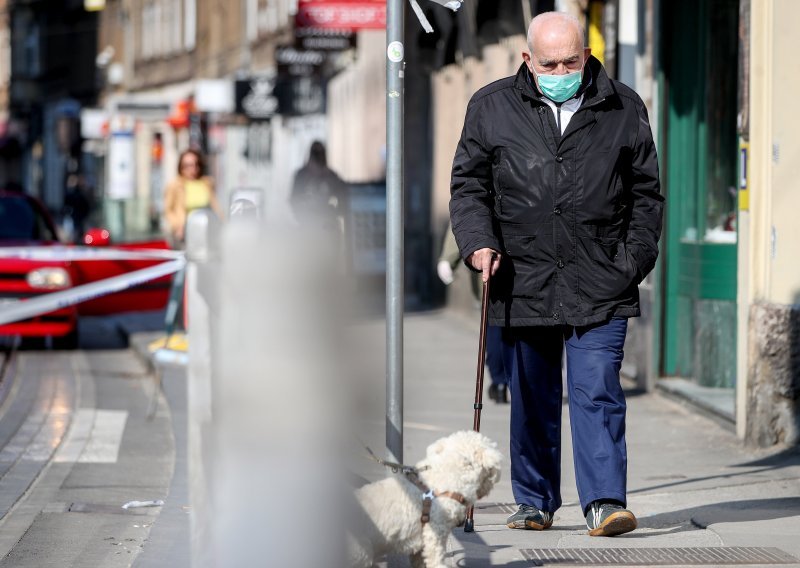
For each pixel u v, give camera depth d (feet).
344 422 40.63
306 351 38.81
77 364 76.79
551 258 32.65
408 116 126.93
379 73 151.33
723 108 57.16
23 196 91.71
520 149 32.58
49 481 44.06
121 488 43.04
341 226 83.30
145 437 52.34
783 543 33.12
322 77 180.14
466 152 33.42
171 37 269.44
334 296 70.18
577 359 33.17
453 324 97.40
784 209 46.14
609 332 33.01
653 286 61.26
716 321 57.98
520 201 32.71
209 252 24.70
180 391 63.72
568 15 32.19
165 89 274.16
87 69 321.73
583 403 33.06
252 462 25.76
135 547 35.22
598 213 32.45
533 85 32.63
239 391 25.52
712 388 58.18
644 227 32.94
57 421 55.98
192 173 89.76
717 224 58.23
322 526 25.99
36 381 69.15
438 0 30.86
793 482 41.22
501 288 33.17
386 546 26.66
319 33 144.66
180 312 65.31
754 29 46.26
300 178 83.51
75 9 328.29
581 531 34.53
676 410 56.44
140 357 77.41
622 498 32.99
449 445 27.43
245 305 25.58
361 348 71.26
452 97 112.06
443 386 65.10
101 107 313.73
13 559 33.81
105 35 314.55
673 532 34.53
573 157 32.40
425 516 26.76
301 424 30.07
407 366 72.43
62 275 81.00
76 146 219.61
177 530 35.50
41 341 86.84
